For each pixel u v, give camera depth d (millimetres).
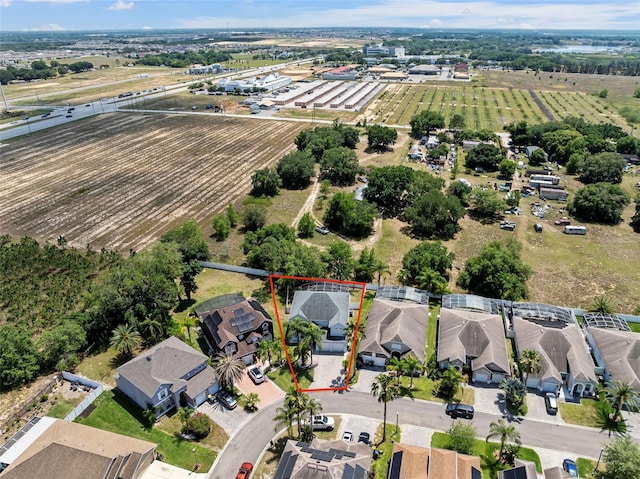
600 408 60844
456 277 92062
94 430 54188
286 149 175750
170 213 122438
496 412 60312
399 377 65688
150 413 57812
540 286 90250
